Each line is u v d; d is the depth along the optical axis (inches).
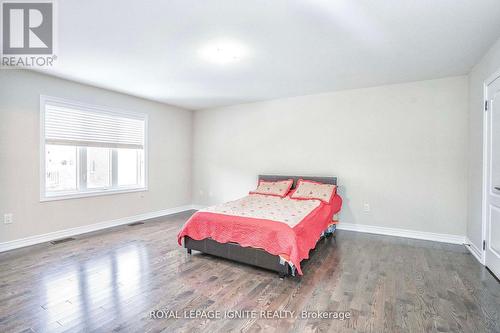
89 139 163.5
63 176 154.5
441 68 131.3
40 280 97.3
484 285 94.8
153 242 143.1
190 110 237.6
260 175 200.5
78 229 157.6
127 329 70.1
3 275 101.1
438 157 146.6
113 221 176.7
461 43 103.5
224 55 116.0
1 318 74.2
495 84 103.4
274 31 94.7
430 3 77.5
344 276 102.7
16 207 131.3
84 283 95.4
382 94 161.0
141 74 141.2
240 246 111.2
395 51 111.3
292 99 191.2
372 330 69.8
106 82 154.8
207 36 98.6
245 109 212.2
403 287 93.5
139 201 194.1
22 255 121.7
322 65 128.0
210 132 230.2
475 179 125.1
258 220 112.2
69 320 73.5
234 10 81.4
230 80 152.1
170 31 94.7
